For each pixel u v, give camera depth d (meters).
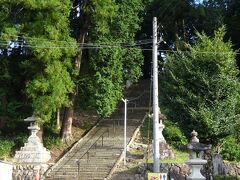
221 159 24.30
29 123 32.00
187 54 25.11
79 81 30.94
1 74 30.22
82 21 31.59
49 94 28.00
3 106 30.69
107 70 30.41
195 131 23.09
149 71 49.16
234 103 23.42
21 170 27.08
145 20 44.09
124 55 32.44
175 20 43.22
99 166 27.00
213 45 24.34
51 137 31.34
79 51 30.73
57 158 29.23
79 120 35.78
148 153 27.22
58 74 28.14
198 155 21.64
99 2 29.58
